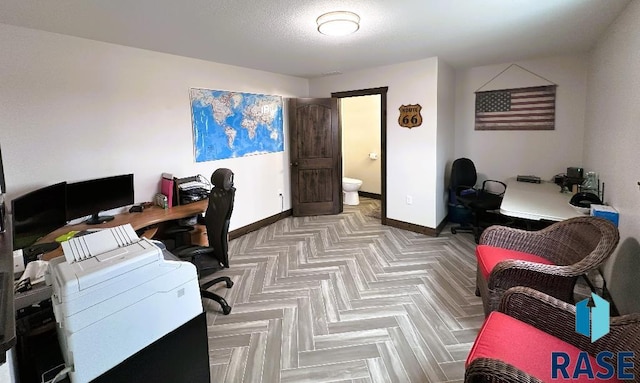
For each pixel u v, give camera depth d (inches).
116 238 55.4
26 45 103.7
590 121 150.9
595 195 123.1
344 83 203.6
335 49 140.3
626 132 97.7
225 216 104.5
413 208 182.4
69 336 43.8
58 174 112.6
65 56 112.3
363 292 117.6
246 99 180.9
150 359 53.4
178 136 149.7
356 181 251.1
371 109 265.3
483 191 182.4
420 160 175.2
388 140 188.2
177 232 118.1
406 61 170.2
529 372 51.9
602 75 129.0
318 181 220.2
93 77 119.9
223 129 169.9
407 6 93.9
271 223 205.5
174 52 141.1
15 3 85.7
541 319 62.1
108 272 46.8
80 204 109.0
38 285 60.8
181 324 58.0
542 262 91.0
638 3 89.0
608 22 112.9
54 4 87.0
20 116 103.6
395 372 78.9
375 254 152.6
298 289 120.8
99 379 47.1
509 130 186.2
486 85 189.9
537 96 175.6
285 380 77.2
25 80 104.0
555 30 120.4
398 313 103.7
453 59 167.5
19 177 104.3
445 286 120.5
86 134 119.0
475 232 168.7
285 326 98.3
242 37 120.2
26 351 58.1
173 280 56.0
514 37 128.0
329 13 97.7
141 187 137.7
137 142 134.7
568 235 90.0
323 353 86.1
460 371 78.8
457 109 201.3
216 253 108.7
